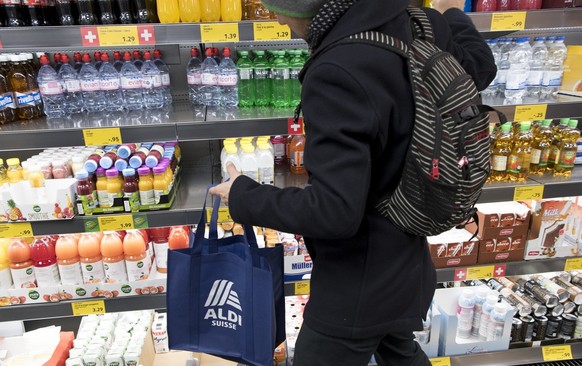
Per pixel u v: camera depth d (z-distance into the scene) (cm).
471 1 193
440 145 100
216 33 165
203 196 206
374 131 96
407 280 120
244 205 112
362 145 96
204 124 173
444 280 216
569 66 218
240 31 166
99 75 196
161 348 226
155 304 204
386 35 101
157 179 184
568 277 246
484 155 107
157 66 222
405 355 151
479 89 143
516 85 206
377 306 119
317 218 98
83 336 207
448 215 106
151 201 187
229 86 207
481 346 223
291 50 217
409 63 101
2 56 189
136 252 200
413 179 105
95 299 201
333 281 122
